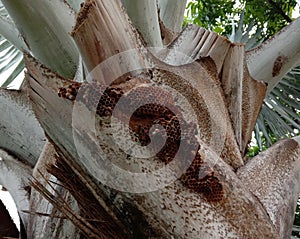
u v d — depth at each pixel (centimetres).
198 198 45
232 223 46
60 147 50
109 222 49
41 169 64
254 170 57
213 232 45
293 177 58
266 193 54
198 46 68
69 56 71
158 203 45
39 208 62
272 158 58
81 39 50
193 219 45
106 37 51
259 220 47
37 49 72
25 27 70
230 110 66
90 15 50
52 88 47
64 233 56
